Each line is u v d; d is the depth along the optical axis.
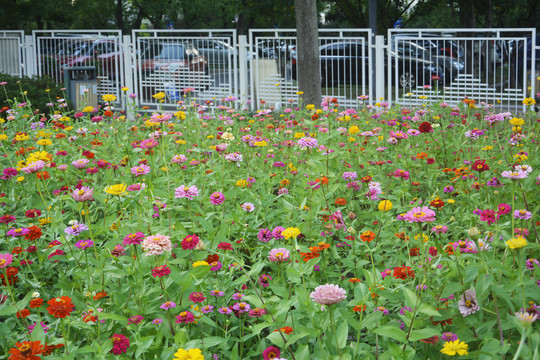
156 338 2.57
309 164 4.44
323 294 2.22
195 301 2.62
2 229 3.84
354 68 14.43
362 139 6.18
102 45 14.30
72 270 3.25
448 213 4.40
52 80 12.79
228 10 35.16
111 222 3.30
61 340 2.47
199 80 13.21
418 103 12.12
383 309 2.69
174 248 3.21
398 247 3.84
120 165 5.00
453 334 2.41
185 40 13.25
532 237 3.30
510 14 30.95
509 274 2.46
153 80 13.56
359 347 2.66
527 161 4.68
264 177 4.75
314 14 12.16
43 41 14.98
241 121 7.91
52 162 4.80
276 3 22.11
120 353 2.39
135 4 32.25
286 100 12.73
